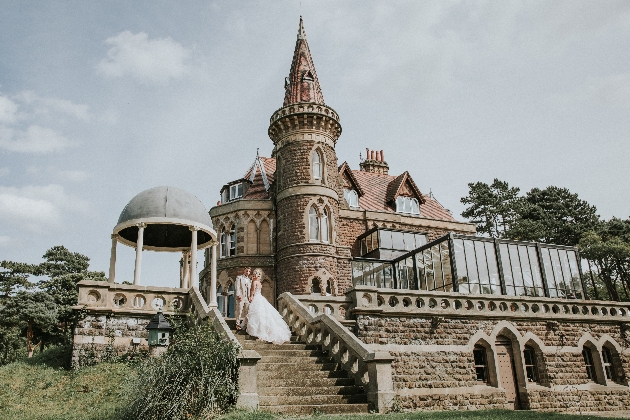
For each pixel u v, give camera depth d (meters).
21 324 38.06
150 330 14.48
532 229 55.19
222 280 31.36
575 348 21.28
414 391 17.16
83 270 49.97
